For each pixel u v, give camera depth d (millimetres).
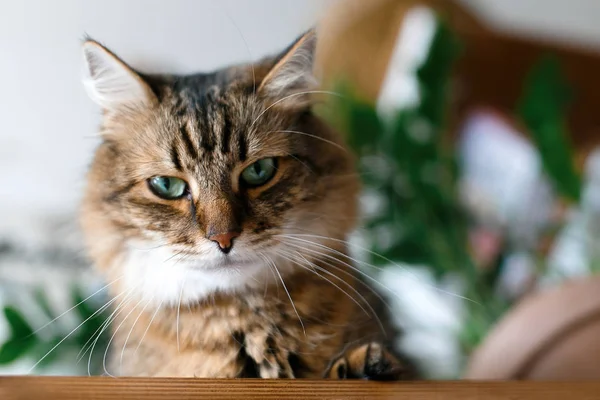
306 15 733
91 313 505
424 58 641
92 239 446
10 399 320
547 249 668
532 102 639
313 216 440
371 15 738
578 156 744
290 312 433
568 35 881
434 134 640
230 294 431
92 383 326
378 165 627
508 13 895
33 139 714
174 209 420
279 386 339
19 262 616
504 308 610
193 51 714
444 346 590
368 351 381
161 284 431
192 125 419
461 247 630
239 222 412
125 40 710
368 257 583
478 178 724
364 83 738
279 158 430
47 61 711
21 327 521
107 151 441
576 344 438
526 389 352
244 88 435
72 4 708
